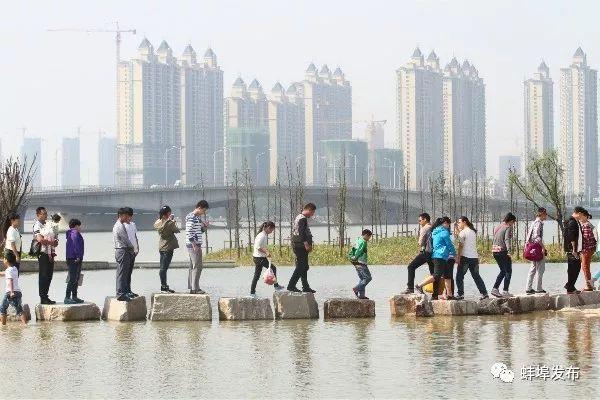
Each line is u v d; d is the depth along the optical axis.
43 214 36.69
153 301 35.78
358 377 23.75
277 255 80.94
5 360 26.59
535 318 35.47
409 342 29.45
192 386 22.86
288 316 36.22
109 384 23.16
